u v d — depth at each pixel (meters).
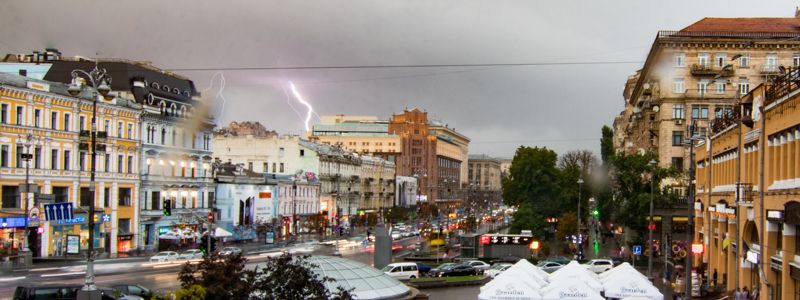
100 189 88.75
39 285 42.53
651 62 105.88
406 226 183.88
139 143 96.56
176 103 106.62
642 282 42.31
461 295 60.34
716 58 96.12
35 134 80.00
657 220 88.88
